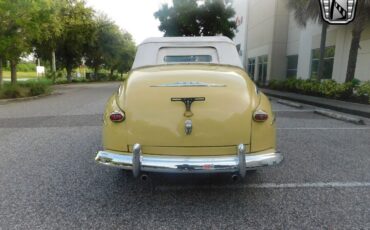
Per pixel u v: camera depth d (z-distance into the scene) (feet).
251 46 106.22
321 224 9.23
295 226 9.13
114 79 150.71
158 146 9.86
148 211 10.07
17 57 52.34
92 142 18.72
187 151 9.86
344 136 20.65
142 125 9.83
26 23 48.03
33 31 50.14
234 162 9.68
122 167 9.80
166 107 9.87
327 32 59.47
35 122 25.35
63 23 88.43
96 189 11.76
